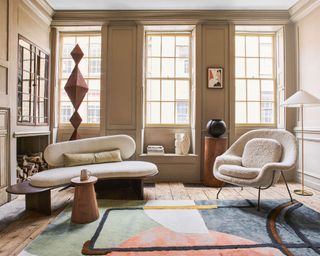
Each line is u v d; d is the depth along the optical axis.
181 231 2.11
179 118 4.47
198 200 2.99
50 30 4.25
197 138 4.12
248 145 3.18
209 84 4.14
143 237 2.00
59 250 1.80
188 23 4.15
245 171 2.70
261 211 2.60
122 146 3.55
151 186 3.72
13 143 3.10
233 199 3.04
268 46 4.51
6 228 2.23
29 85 3.61
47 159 3.12
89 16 4.16
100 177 2.84
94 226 2.21
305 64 3.84
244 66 4.48
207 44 4.17
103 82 4.18
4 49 2.93
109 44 4.20
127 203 2.87
